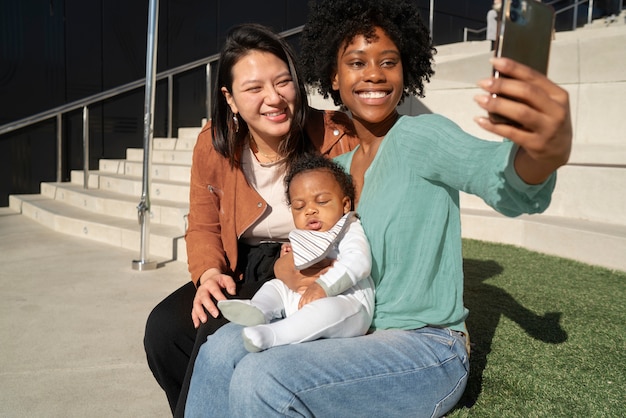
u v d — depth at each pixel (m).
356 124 1.92
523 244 4.29
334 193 1.80
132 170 7.12
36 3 7.25
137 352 2.80
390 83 1.77
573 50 5.52
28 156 7.41
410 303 1.63
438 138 1.47
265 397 1.36
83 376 2.52
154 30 4.09
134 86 7.51
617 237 3.55
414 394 1.51
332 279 1.56
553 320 2.71
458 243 1.66
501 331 2.58
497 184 1.24
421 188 1.60
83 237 5.64
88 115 7.69
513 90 0.93
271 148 2.15
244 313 1.62
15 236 5.68
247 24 2.06
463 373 1.63
